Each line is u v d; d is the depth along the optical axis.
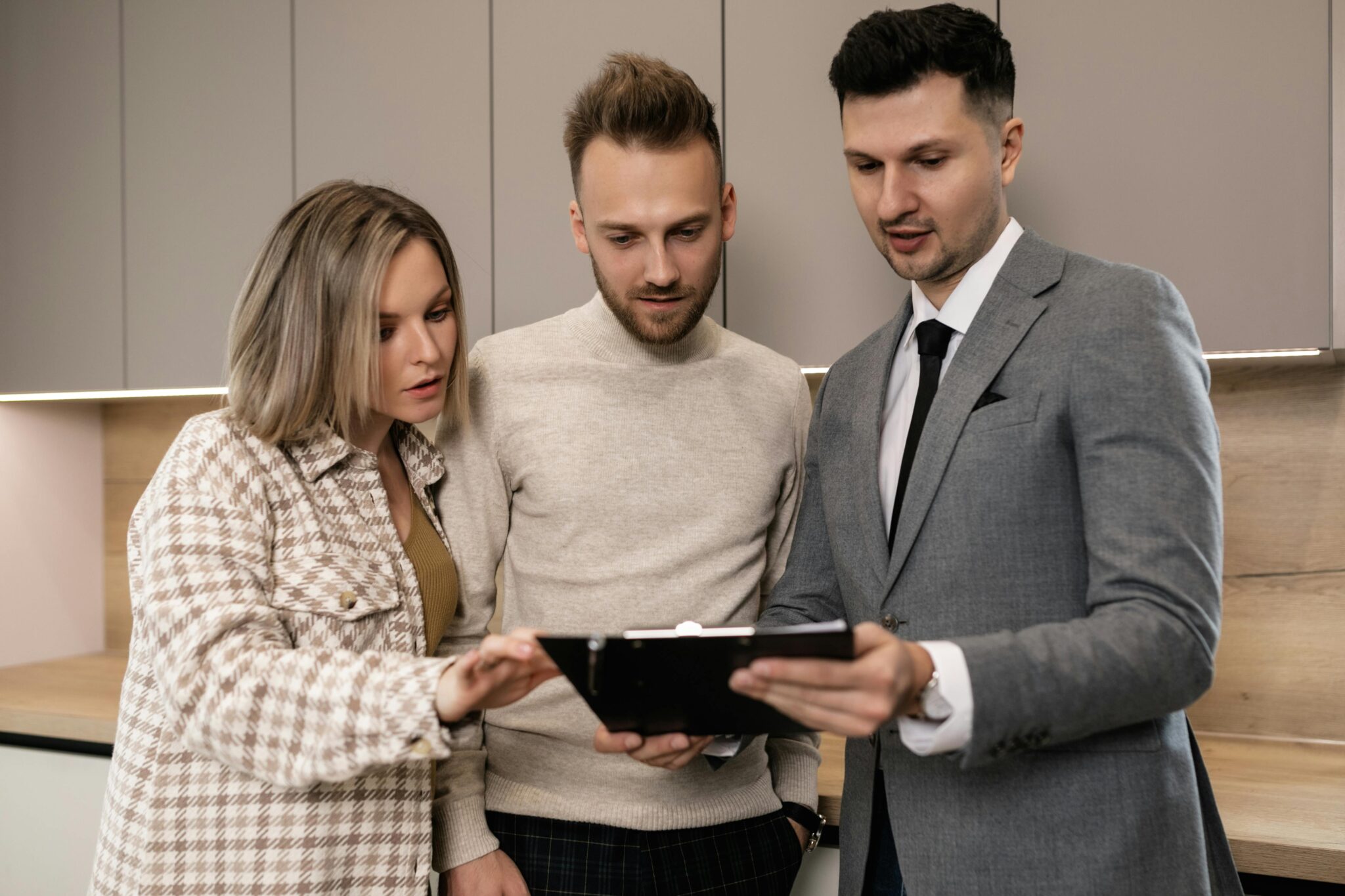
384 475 1.22
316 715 0.90
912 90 0.98
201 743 0.94
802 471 1.39
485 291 1.80
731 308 1.67
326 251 1.07
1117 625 0.82
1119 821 0.91
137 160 2.04
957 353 1.02
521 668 0.88
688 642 0.70
